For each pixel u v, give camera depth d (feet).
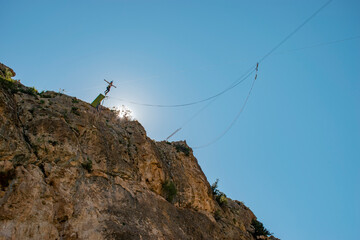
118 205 80.02
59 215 67.15
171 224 90.43
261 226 151.23
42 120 81.20
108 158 91.50
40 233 61.77
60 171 74.69
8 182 63.72
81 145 86.99
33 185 66.74
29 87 96.43
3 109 72.33
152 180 100.78
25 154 70.08
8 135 68.90
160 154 121.60
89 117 99.45
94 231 68.80
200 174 128.57
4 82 83.97
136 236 74.49
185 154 132.36
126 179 91.50
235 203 163.22
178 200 107.76
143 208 86.12
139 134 114.83
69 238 65.05
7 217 59.16
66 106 97.25
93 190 78.23
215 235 107.45
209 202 121.29
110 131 103.65
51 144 77.15
